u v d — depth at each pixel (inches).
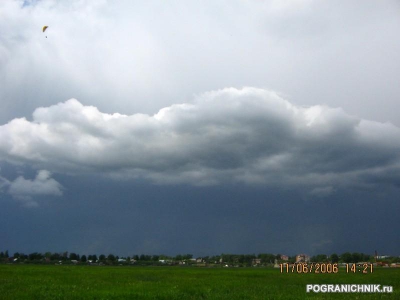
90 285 1796.3
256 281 2225.6
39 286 1647.4
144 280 2249.0
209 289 1605.6
